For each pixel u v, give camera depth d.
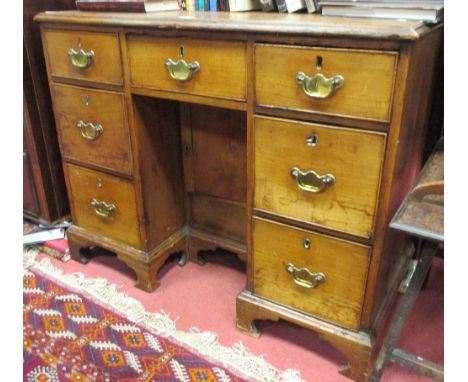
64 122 1.38
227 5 1.22
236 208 1.42
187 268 1.56
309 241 1.05
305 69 0.89
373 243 0.97
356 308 1.06
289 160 0.99
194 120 1.36
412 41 0.77
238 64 0.97
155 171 1.36
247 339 1.25
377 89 0.83
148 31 1.07
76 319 1.32
